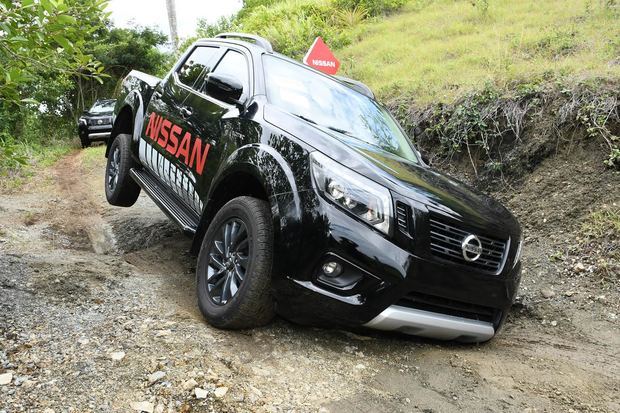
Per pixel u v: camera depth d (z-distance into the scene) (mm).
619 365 3523
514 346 3793
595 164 6016
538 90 6898
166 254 5066
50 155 14719
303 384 2754
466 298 3135
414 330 3119
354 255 2895
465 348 3592
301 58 14523
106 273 4117
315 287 2951
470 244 3123
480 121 7020
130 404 2352
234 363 2816
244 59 4395
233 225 3354
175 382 2545
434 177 3682
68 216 6574
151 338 2969
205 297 3369
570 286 4801
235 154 3529
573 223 5598
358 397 2709
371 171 3105
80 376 2518
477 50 10023
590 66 7172
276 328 3338
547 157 6434
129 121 5910
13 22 2963
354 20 15844
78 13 3178
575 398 2965
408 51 11656
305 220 2971
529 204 6137
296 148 3217
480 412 2719
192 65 5062
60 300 3402
